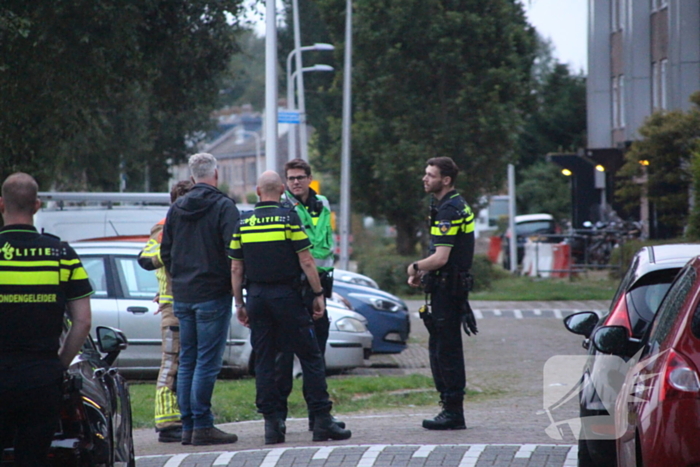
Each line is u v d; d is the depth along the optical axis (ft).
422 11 280.72
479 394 115.85
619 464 52.08
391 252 377.50
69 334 50.06
